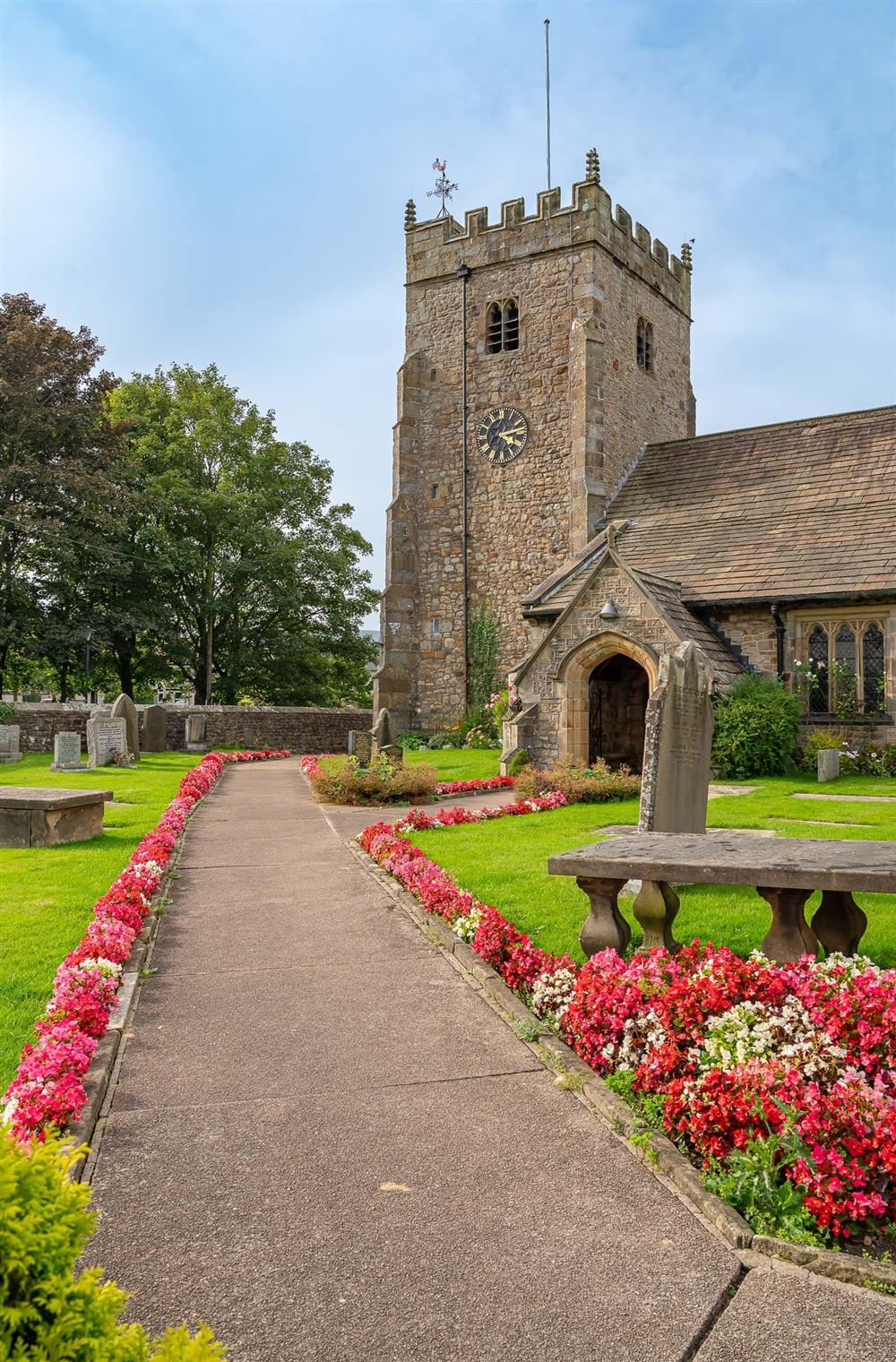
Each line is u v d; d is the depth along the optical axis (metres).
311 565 44.22
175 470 40.34
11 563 37.00
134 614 38.69
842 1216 3.40
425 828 12.80
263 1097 4.60
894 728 19.72
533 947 6.25
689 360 33.88
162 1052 5.17
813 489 24.06
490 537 29.73
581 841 11.36
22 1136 3.71
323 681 46.03
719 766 18.95
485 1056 5.11
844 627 20.56
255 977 6.51
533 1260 3.27
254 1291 3.09
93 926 6.73
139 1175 3.85
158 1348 2.11
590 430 27.66
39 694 47.62
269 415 44.56
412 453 30.92
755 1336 2.88
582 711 19.55
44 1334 1.81
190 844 11.98
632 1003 4.90
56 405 36.75
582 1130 4.25
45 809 11.37
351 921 8.06
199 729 30.34
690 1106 4.03
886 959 6.38
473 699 29.70
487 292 29.98
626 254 30.05
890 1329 2.91
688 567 22.89
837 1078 4.06
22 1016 5.50
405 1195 3.69
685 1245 3.36
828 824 12.36
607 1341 2.86
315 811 15.52
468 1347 2.83
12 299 38.72
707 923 7.34
